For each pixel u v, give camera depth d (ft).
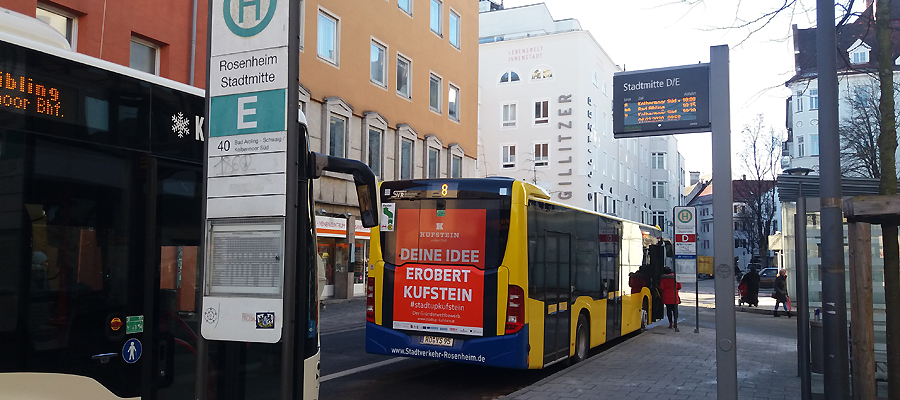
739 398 28.94
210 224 12.27
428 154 103.35
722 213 20.72
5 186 12.78
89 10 49.03
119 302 14.57
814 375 31.91
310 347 17.21
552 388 30.40
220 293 12.10
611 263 46.37
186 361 15.87
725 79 21.35
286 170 11.71
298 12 11.93
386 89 93.45
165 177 15.81
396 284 32.50
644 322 56.44
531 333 31.04
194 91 16.78
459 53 114.42
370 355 42.47
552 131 183.21
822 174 21.38
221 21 12.44
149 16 53.52
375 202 17.25
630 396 28.68
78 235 13.92
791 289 41.39
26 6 44.83
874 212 19.22
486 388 32.50
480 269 30.94
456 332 31.09
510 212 30.91
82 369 13.80
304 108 77.41
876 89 82.17
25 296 12.97
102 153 14.52
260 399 16.60
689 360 39.09
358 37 87.40
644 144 255.70
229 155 12.21
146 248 15.20
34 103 13.35
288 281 11.54
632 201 234.58
